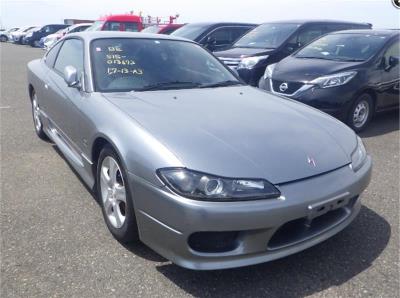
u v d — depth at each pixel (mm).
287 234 2455
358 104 5801
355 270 2582
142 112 2811
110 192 2895
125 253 2715
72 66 3584
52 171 4160
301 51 6879
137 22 16375
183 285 2418
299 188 2346
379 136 5711
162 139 2449
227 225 2191
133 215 2586
